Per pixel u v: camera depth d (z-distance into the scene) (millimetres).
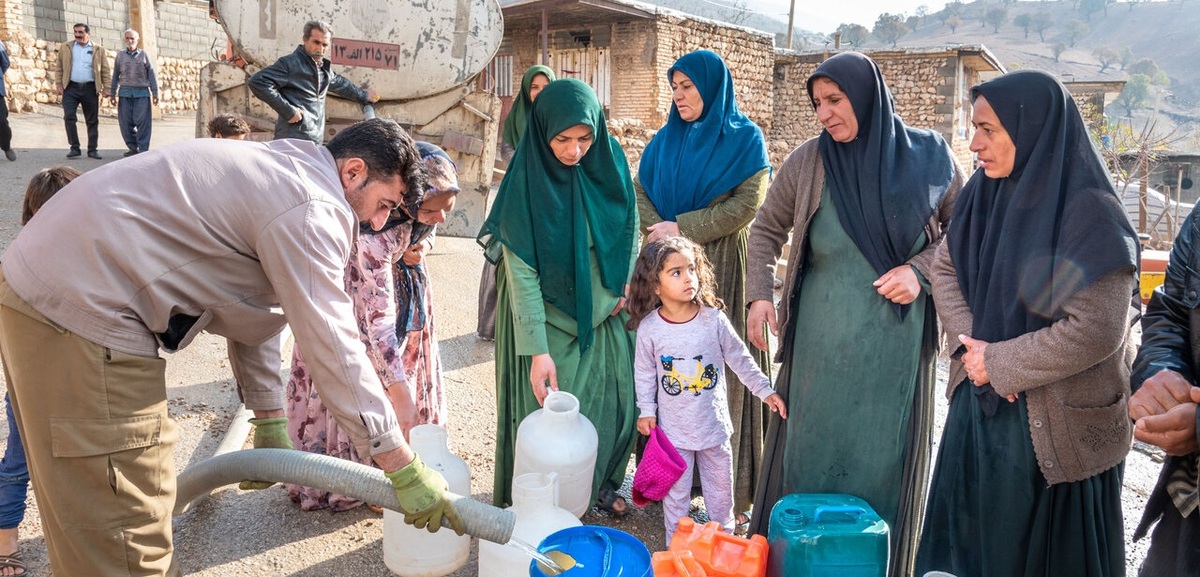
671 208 3805
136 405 2227
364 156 2328
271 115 7449
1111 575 2537
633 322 3434
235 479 2543
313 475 2408
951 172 2936
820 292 2945
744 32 19016
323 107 7027
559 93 3232
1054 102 2357
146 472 2281
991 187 2582
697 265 3334
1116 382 2426
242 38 7160
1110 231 2248
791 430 3047
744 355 3305
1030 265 2383
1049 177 2361
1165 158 23328
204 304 2275
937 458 2748
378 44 7535
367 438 2246
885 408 2895
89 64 11594
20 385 2186
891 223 2809
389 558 3133
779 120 22172
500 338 3510
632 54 17312
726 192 3646
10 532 3057
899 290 2789
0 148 11016
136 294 2172
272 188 2178
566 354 3438
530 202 3340
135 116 11828
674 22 17328
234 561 3205
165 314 2203
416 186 2434
